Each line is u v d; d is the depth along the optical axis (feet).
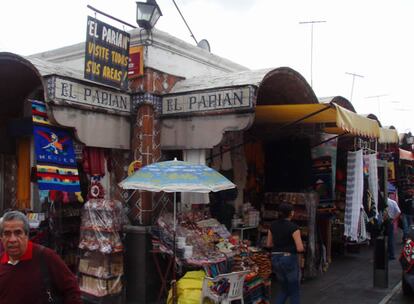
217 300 17.87
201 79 25.67
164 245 21.88
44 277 9.85
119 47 22.74
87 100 21.76
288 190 30.19
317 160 31.60
